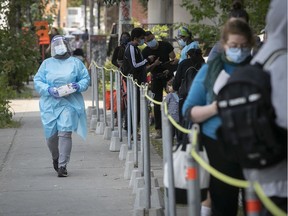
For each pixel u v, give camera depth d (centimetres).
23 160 2214
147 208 1470
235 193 1067
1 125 3012
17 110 3650
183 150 1102
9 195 1722
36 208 1584
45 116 1925
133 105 1927
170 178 1075
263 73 835
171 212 1080
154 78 2598
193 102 1067
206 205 1103
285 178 872
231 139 834
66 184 1844
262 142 820
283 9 871
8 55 4038
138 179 1700
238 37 1009
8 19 4038
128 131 2170
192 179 862
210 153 1048
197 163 882
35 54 4175
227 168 1041
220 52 1062
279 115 827
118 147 2369
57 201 1652
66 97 1919
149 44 2575
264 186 872
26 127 3005
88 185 1831
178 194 1100
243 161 849
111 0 2698
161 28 3369
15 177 1948
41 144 2538
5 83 3250
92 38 5394
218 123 1027
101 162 2170
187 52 2095
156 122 2616
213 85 1031
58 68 1916
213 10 2359
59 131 1919
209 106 1014
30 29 4191
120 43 2967
